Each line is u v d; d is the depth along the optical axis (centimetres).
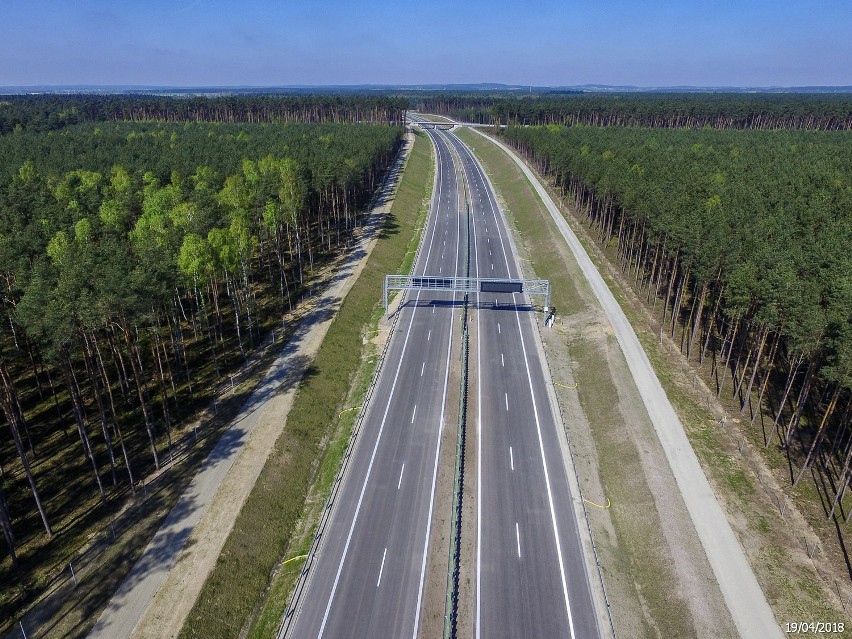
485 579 3766
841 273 5028
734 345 6738
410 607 3572
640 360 6506
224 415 5519
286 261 9881
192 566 3781
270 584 3847
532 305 8344
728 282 5709
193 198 8238
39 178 10225
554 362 6681
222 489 4475
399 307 8194
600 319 7519
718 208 7206
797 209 7519
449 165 19288
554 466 4888
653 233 7838
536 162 17800
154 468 4825
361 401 5875
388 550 4006
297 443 5112
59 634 3359
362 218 12312
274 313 7812
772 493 4522
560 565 3897
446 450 5072
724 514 4281
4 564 3891
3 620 3469
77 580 3741
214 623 3466
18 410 5012
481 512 4350
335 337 7056
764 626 3431
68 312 4209
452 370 6438
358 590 3688
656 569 3884
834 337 4538
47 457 5012
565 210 13100
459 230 12031
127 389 5753
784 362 6362
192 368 6450
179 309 7575
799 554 3947
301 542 4159
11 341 5991
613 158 12112
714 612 3519
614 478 4769
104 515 4328
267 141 14938
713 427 5341
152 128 19325
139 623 3403
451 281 9006
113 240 5953
